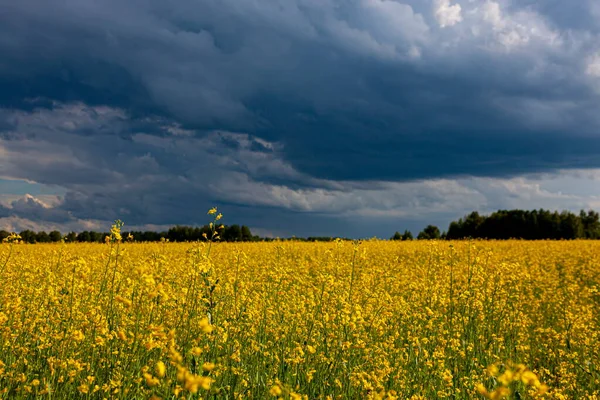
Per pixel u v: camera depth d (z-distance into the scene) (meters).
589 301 13.58
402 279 12.88
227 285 8.15
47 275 9.14
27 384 5.42
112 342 5.93
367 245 24.67
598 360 8.30
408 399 5.93
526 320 9.89
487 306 10.34
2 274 9.37
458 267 13.72
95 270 10.45
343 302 7.80
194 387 2.96
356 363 6.77
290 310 9.21
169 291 7.03
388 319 8.77
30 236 33.50
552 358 8.62
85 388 4.86
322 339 7.23
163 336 4.32
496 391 2.84
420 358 7.36
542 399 5.82
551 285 15.26
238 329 6.90
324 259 17.02
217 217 8.77
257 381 5.93
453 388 6.42
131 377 5.25
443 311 10.16
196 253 8.60
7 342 6.24
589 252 23.14
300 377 6.18
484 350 8.11
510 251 22.89
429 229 66.06
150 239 36.94
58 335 6.06
